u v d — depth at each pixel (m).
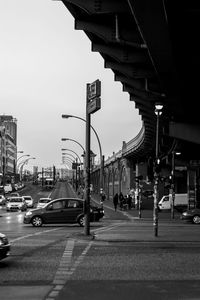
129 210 67.81
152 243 22.61
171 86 29.36
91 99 25.88
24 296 10.35
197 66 25.25
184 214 41.62
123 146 93.81
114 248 20.38
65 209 35.25
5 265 15.05
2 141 189.12
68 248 20.19
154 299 10.13
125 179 96.94
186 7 18.02
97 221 42.00
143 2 15.77
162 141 64.00
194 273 13.55
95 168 143.75
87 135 26.58
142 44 22.41
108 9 20.11
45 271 13.84
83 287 11.45
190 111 40.78
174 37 20.52
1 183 135.50
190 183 57.84
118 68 29.89
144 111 46.41
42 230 31.14
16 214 56.62
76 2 20.28
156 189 26.86
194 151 70.12
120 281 12.28
